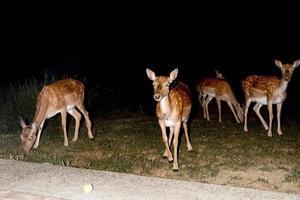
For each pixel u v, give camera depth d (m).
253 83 6.64
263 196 3.30
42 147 5.62
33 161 4.93
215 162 4.95
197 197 3.29
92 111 8.20
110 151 5.45
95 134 6.43
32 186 3.55
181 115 4.85
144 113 8.16
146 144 5.80
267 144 5.80
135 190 3.44
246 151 5.43
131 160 4.96
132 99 9.19
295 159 5.06
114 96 8.82
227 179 4.36
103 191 3.43
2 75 11.91
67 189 3.48
